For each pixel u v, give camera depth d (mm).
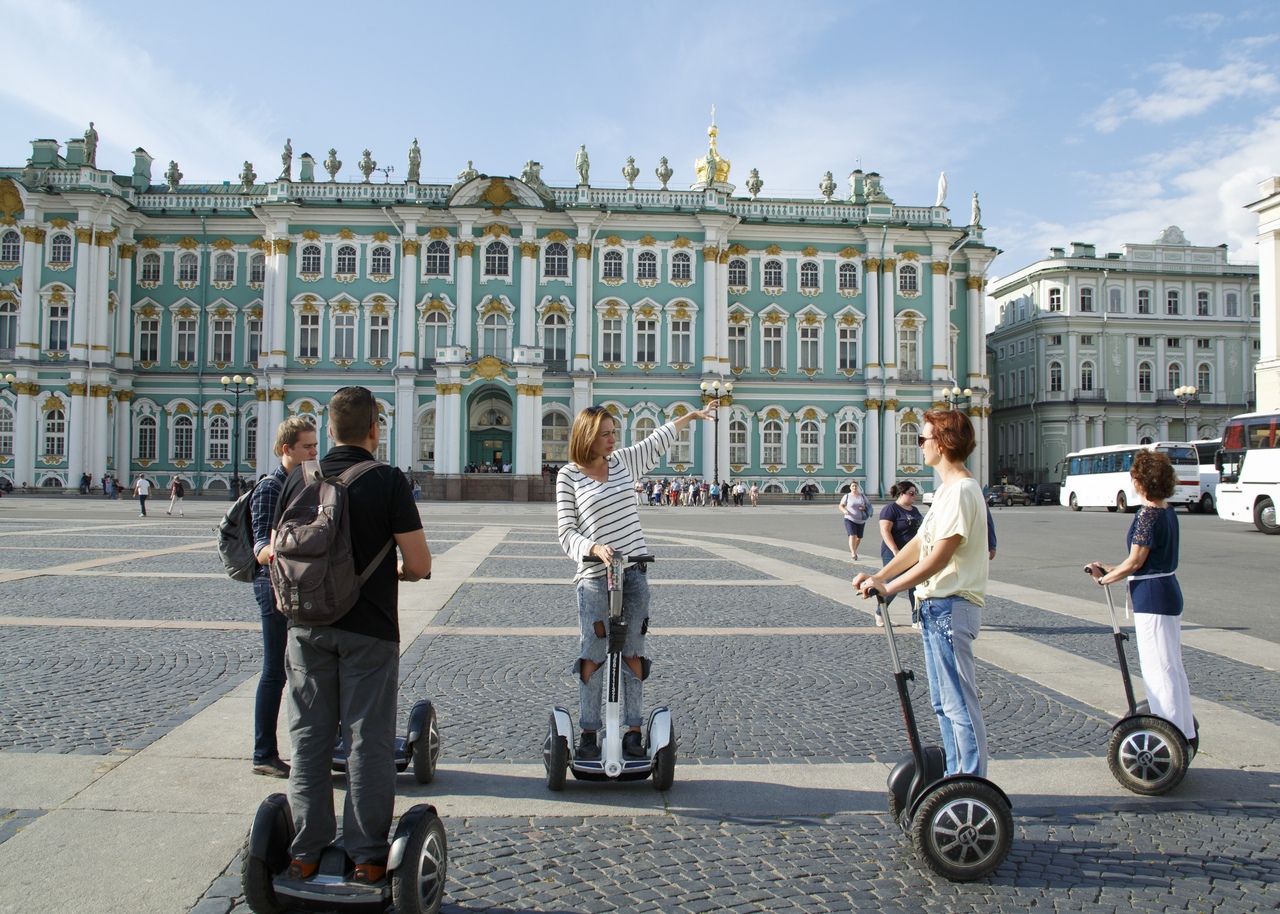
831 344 65500
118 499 54219
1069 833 5879
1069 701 9055
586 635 6602
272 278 60844
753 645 11602
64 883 4980
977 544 5617
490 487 58438
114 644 10977
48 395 58688
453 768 6953
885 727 8148
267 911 4543
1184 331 78812
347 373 61250
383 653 4676
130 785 6422
